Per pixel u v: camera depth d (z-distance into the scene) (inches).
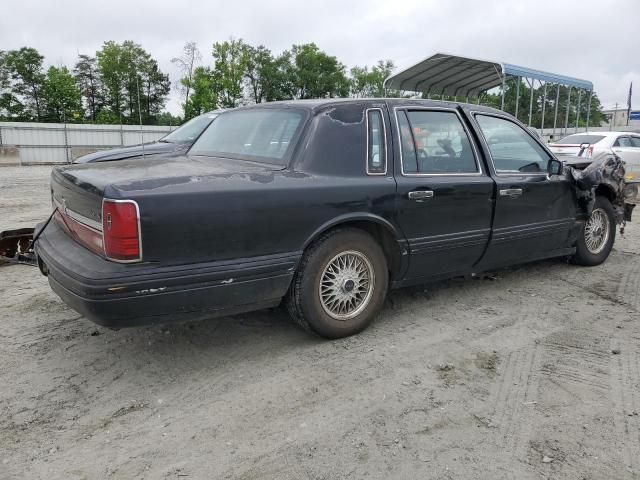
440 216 161.3
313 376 132.6
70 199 131.6
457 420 114.2
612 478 96.2
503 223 179.6
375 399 122.2
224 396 123.4
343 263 147.2
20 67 2397.9
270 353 144.9
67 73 2076.8
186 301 119.3
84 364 138.0
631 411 117.7
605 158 224.5
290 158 140.9
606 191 227.3
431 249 161.8
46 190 514.6
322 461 100.6
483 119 183.0
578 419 114.8
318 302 143.3
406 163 156.3
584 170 208.7
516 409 118.5
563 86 684.1
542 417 115.3
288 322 165.5
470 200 168.1
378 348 148.3
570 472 97.8
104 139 1294.3
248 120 169.5
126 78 2172.7
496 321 168.7
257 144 154.7
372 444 105.7
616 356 144.8
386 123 154.9
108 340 152.0
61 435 108.4
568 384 129.5
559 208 200.7
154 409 118.1
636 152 526.6
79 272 113.3
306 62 2620.6
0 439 106.7
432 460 101.0
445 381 130.6
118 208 110.6
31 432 109.3
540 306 182.2
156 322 118.6
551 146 548.1
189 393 124.7
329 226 139.1
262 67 2578.7
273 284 131.8
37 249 143.1
